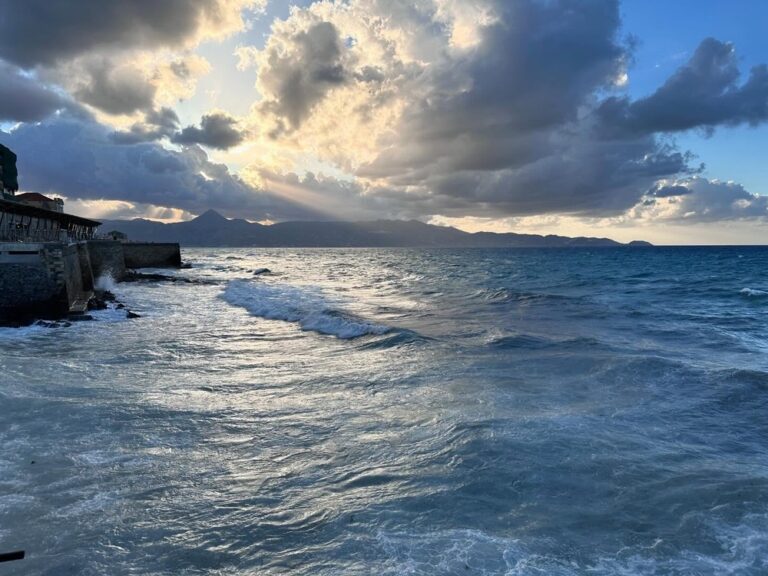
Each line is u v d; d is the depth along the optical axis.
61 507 5.91
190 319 22.56
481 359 13.22
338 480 6.61
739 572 4.61
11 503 5.96
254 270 67.81
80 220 47.44
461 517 5.59
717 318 20.78
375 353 14.65
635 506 5.78
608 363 11.94
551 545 5.06
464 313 23.17
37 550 5.08
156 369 12.92
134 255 61.88
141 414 9.20
